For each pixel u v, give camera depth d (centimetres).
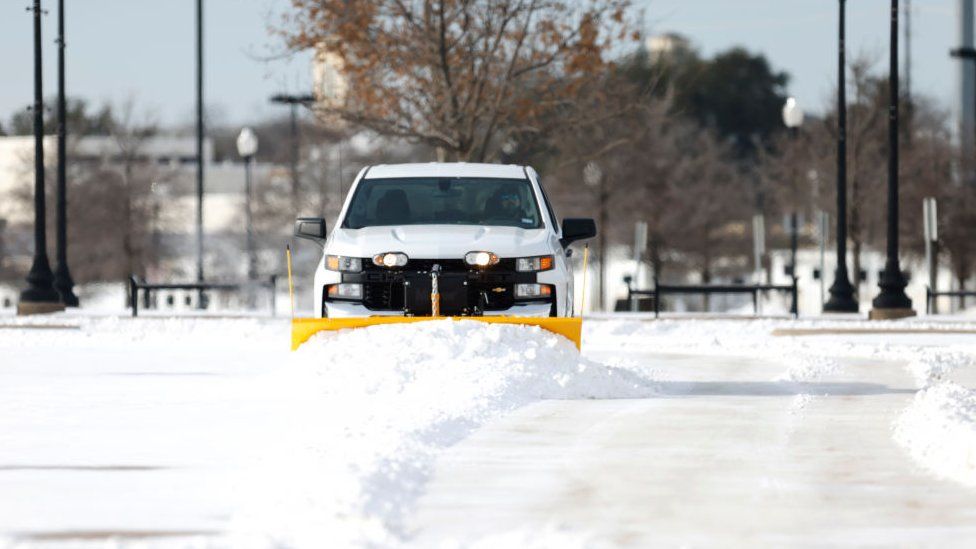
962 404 3347
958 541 2002
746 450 2791
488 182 4191
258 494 2294
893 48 8944
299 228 4178
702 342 6162
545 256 3903
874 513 2186
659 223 17788
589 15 10656
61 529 2084
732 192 19262
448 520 2123
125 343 6228
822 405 3578
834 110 16838
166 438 2981
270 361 5122
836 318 8794
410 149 18488
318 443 2766
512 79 10625
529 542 1941
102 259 19575
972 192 17275
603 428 3089
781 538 2017
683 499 2291
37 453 2784
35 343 6231
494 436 2947
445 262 3862
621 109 11038
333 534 1981
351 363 3741
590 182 16012
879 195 16975
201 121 12575
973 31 18125
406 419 3047
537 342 3772
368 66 10544
